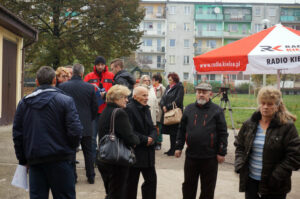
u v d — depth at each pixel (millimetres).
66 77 6086
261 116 3418
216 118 4359
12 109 13469
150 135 4355
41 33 24641
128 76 6730
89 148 5777
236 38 69562
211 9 68750
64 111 3525
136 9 26250
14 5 23344
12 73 13461
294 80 48562
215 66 6809
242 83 57219
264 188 3307
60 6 23859
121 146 3930
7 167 6395
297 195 5320
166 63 69188
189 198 4504
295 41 6758
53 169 3461
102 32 24828
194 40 69125
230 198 5172
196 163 4391
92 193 5219
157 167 7000
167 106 8047
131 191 4367
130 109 4336
